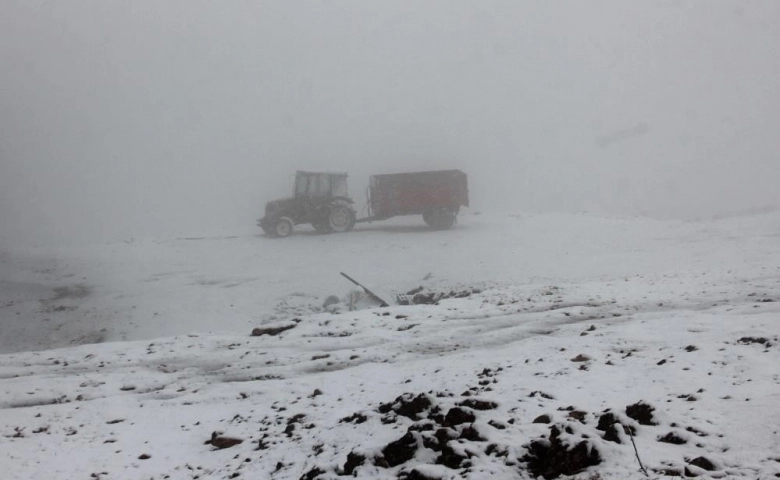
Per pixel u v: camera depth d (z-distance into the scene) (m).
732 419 5.83
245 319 23.45
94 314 24.97
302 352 13.62
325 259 30.88
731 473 4.73
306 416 8.86
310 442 7.70
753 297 14.51
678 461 5.07
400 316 16.05
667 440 5.58
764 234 28.66
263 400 10.31
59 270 31.12
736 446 5.25
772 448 5.10
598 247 29.83
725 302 14.35
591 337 11.30
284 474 6.93
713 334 9.97
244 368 12.84
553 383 8.30
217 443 8.34
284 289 26.47
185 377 12.51
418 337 13.90
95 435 9.34
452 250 31.23
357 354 12.87
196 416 9.89
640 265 24.64
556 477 5.29
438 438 6.28
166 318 24.05
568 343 11.07
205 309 24.70
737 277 17.77
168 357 14.09
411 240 34.50
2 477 7.84
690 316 12.02
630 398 7.21
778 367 7.59
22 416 10.35
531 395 7.86
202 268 30.62
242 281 28.02
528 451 5.68
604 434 5.79
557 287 18.39
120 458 8.31
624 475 4.99
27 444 9.06
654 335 10.66
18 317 25.00
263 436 8.38
